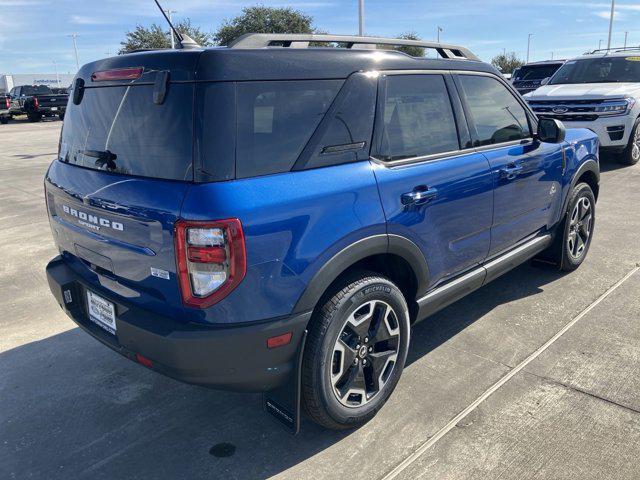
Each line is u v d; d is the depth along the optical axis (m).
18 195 8.98
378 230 2.60
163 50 2.39
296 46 2.67
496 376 3.18
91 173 2.62
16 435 2.80
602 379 3.10
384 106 2.74
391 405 2.93
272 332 2.27
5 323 4.09
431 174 2.91
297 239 2.28
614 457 2.49
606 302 4.11
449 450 2.57
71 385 3.25
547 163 3.96
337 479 2.43
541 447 2.57
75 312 2.89
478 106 3.41
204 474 2.49
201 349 2.19
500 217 3.54
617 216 6.39
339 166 2.52
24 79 65.62
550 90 9.86
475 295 4.33
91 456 2.63
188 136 2.16
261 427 2.82
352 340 2.65
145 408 3.01
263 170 2.25
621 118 8.91
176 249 2.15
